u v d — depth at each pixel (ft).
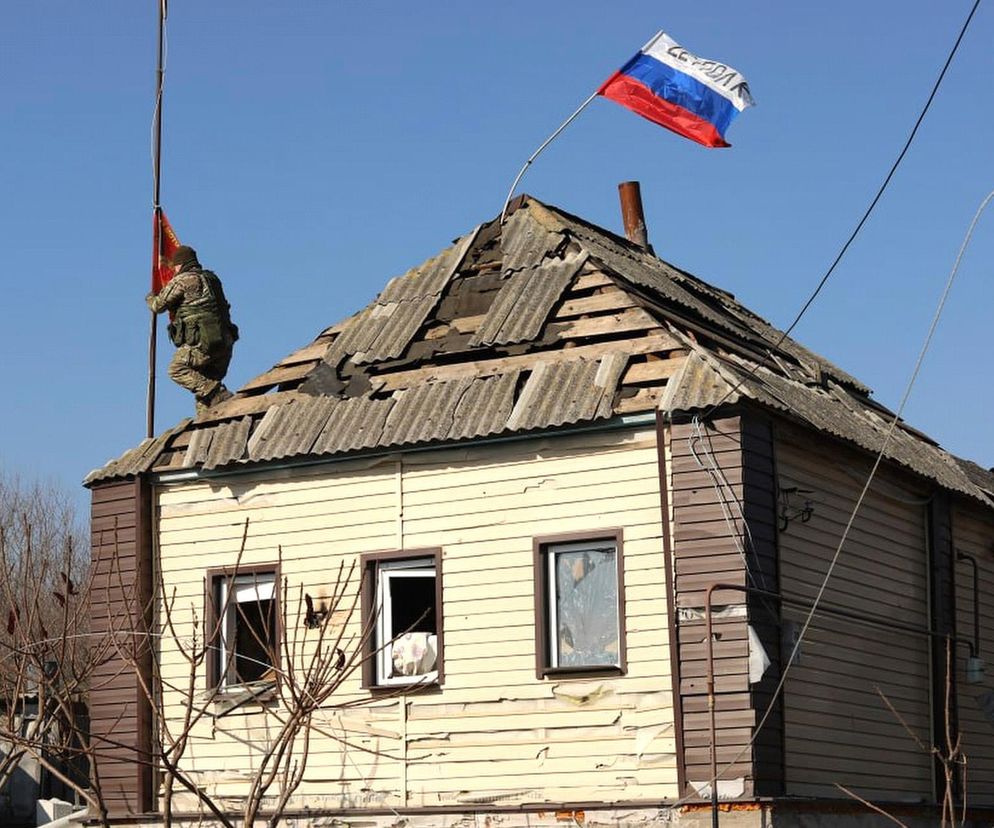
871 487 63.72
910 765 63.72
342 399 62.18
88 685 62.90
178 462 63.31
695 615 52.75
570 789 54.29
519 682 55.83
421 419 59.06
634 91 66.18
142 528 63.05
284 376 64.85
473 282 64.59
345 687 58.70
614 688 54.24
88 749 41.47
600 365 57.36
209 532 62.44
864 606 61.57
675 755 52.70
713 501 53.21
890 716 62.44
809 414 58.18
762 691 52.34
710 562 52.90
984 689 71.41
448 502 58.29
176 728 61.36
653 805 52.26
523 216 66.44
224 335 69.62
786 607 55.06
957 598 70.28
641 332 58.34
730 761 51.47
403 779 57.11
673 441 54.24
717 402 53.11
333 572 59.88
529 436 56.95
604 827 52.90
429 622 58.44
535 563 56.24
